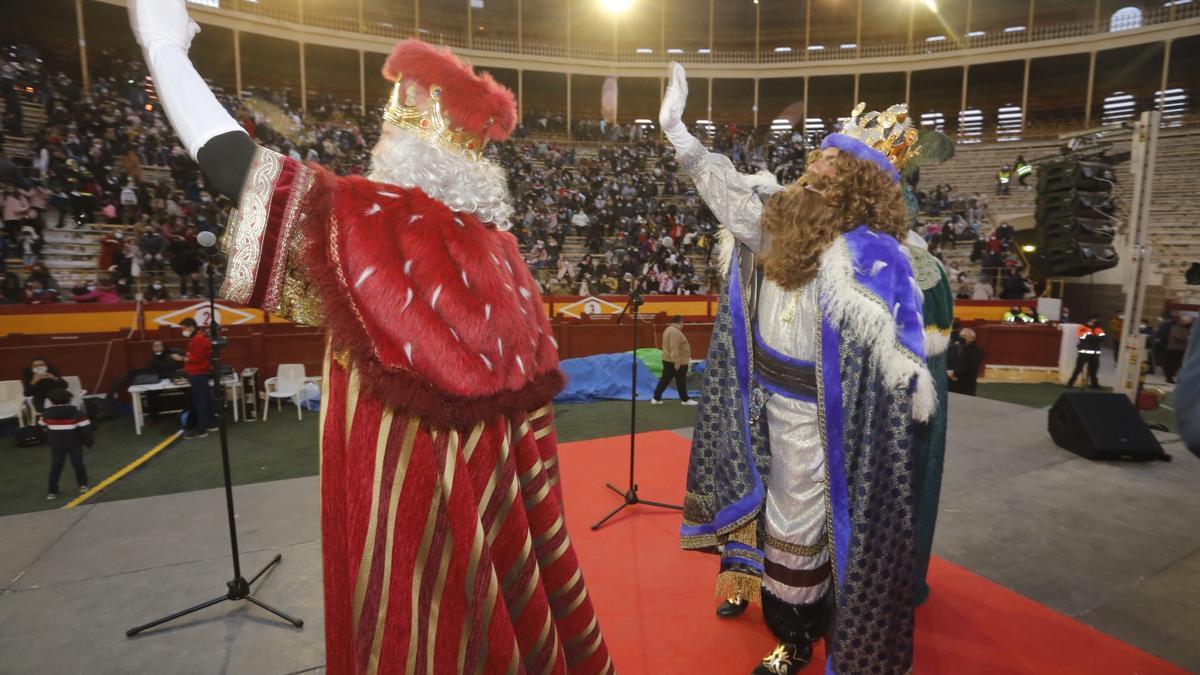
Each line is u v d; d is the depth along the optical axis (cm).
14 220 1423
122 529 443
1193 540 415
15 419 851
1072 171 791
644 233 2002
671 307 1620
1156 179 2391
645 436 656
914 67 3106
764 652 280
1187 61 3019
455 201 118
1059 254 818
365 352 100
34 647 303
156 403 853
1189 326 1405
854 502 209
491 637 113
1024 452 618
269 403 984
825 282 210
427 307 104
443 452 109
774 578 235
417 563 108
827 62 3194
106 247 1419
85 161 1602
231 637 310
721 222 245
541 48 3441
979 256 2100
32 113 1886
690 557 375
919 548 294
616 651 281
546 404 142
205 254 326
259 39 2894
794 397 227
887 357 200
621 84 3503
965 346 1013
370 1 3244
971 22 3359
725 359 268
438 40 3359
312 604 341
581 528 417
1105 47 2812
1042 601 336
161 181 1667
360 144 2350
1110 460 594
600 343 1341
